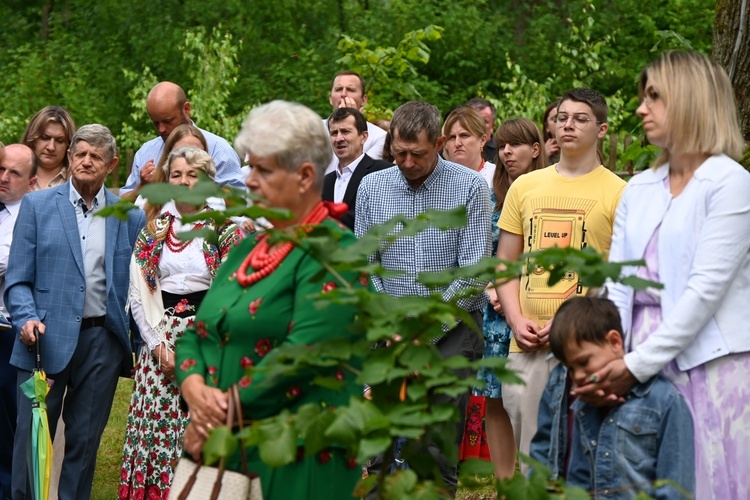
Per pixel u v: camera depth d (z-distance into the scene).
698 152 4.22
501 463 6.31
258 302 3.86
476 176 5.94
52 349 6.25
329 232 3.43
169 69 21.53
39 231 6.34
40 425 5.71
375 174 6.13
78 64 21.36
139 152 8.10
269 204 3.83
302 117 3.84
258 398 3.75
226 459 3.56
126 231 6.45
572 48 18.52
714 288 4.07
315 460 3.82
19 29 24.44
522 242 5.78
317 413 3.22
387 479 3.28
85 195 6.44
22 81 20.22
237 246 4.12
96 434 6.44
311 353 3.34
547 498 3.31
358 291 3.26
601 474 3.93
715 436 4.11
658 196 4.32
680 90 4.20
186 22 22.06
